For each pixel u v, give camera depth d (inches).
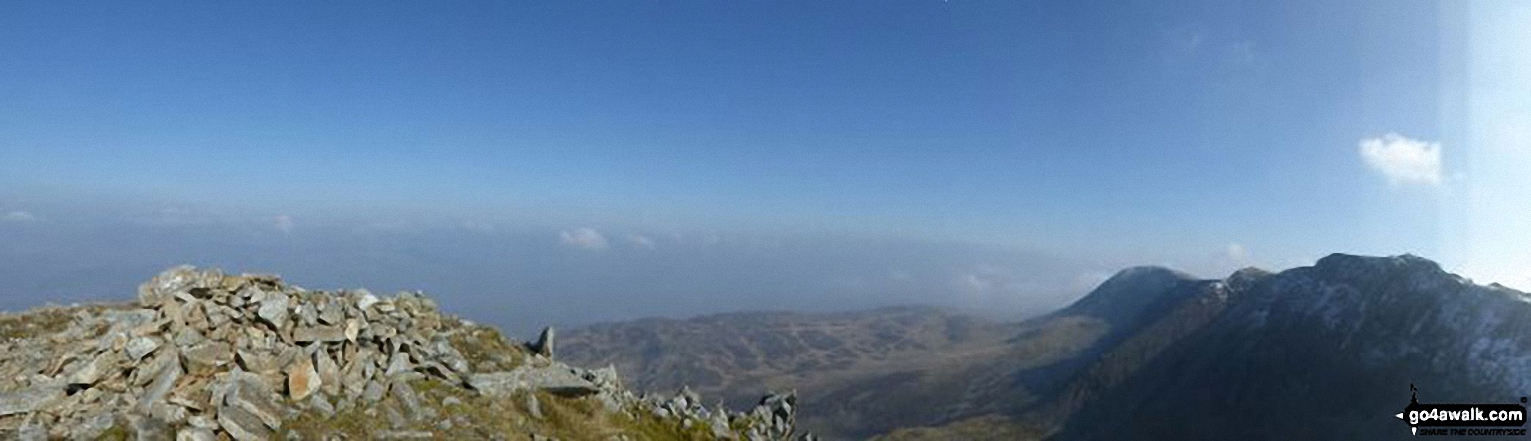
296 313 1104.2
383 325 1176.8
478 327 1395.2
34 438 797.9
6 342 969.5
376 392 1031.0
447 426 1032.8
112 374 914.1
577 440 1147.9
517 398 1185.4
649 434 1311.5
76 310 1115.3
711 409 1619.1
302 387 976.3
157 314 1036.5
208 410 895.7
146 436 828.6
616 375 1470.2
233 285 1133.1
